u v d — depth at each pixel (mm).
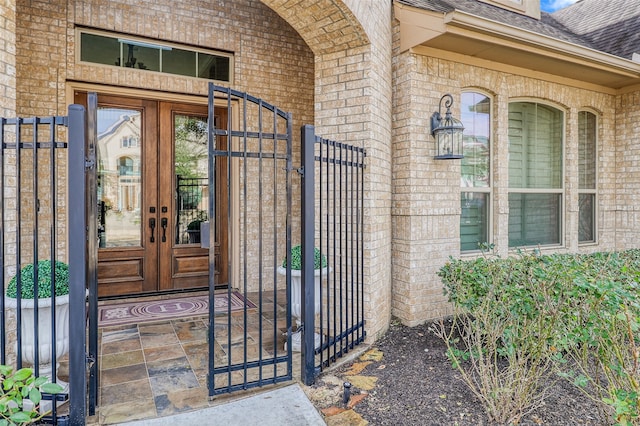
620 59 5117
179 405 2596
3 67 2393
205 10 5113
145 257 5074
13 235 2545
